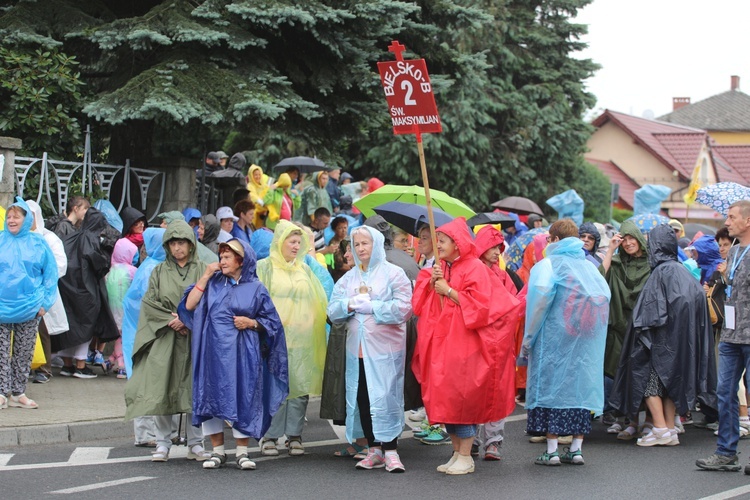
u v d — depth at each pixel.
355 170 28.83
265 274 8.66
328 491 7.30
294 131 15.09
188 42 13.75
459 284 7.96
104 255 11.41
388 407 8.07
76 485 7.29
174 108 12.67
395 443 8.18
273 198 15.91
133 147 15.17
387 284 8.23
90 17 13.92
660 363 9.29
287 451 8.93
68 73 13.52
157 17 13.68
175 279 8.30
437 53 16.23
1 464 7.98
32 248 9.70
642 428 10.21
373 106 15.30
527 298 8.43
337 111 15.16
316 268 9.20
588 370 8.42
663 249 9.42
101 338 11.62
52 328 10.98
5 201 11.91
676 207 51.66
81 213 11.79
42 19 13.73
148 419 8.85
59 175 13.16
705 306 9.47
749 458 8.88
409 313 8.19
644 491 7.48
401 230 10.75
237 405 7.89
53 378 11.61
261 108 13.14
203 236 11.91
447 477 7.89
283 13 13.56
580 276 8.42
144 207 14.51
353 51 14.75
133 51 13.68
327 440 9.48
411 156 26.89
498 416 8.01
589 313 8.38
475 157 28.34
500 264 10.62
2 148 11.88
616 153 54.12
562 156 31.19
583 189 36.94
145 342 8.15
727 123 73.00
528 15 31.73
